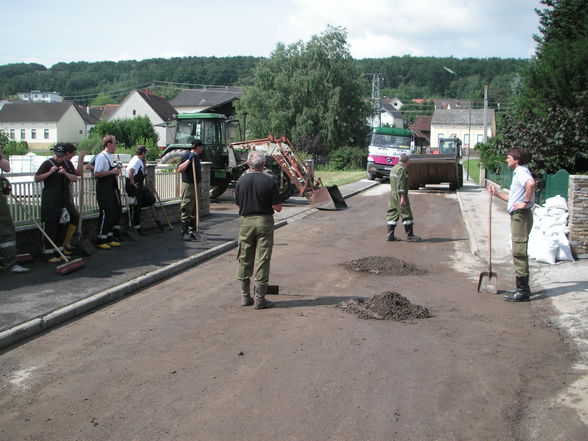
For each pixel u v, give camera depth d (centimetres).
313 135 4938
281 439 362
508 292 729
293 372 472
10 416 396
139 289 764
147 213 1206
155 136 5862
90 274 793
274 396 426
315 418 390
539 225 964
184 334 574
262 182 662
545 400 422
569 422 387
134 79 14100
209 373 471
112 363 495
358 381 454
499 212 1727
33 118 7800
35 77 13938
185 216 1102
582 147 1670
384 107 10900
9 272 779
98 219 987
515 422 388
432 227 1446
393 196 1197
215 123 1950
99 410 404
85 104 12781
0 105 9275
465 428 378
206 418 391
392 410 403
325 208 1817
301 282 813
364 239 1237
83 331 584
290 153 1969
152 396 427
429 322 619
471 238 1213
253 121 4975
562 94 1877
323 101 4881
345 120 5034
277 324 607
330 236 1273
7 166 766
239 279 680
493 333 583
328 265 943
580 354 520
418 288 783
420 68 15500
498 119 2131
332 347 534
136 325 605
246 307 679
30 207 883
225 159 1975
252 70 5216
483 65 15000
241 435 367
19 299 659
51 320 596
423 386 446
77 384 450
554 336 575
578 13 2255
